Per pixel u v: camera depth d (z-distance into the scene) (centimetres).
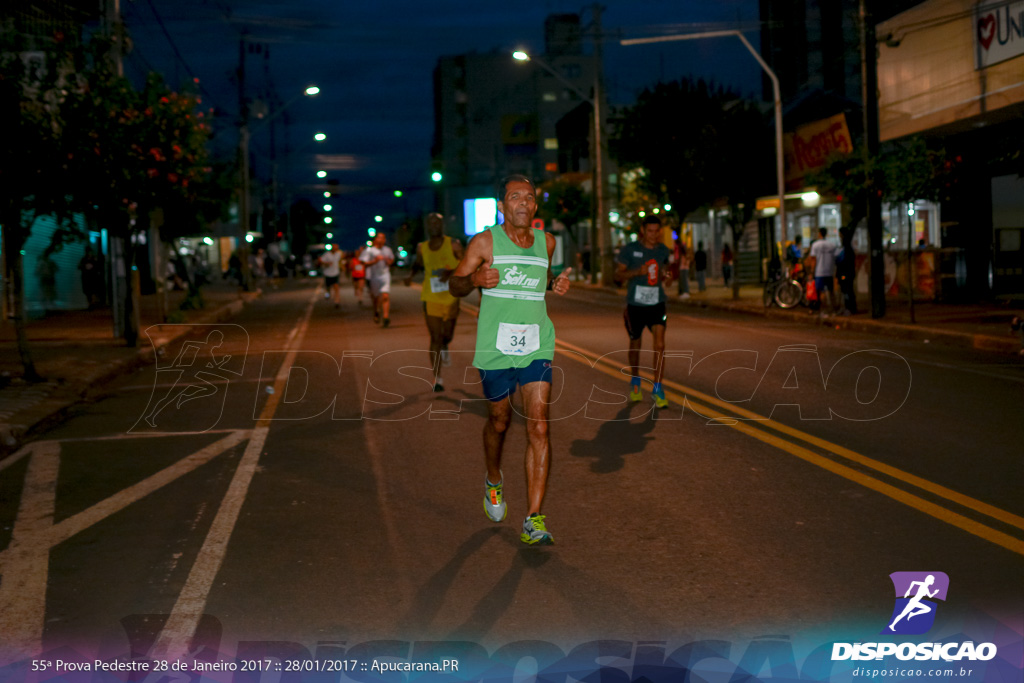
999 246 2338
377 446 848
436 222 1162
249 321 2561
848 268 2105
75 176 1312
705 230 4684
